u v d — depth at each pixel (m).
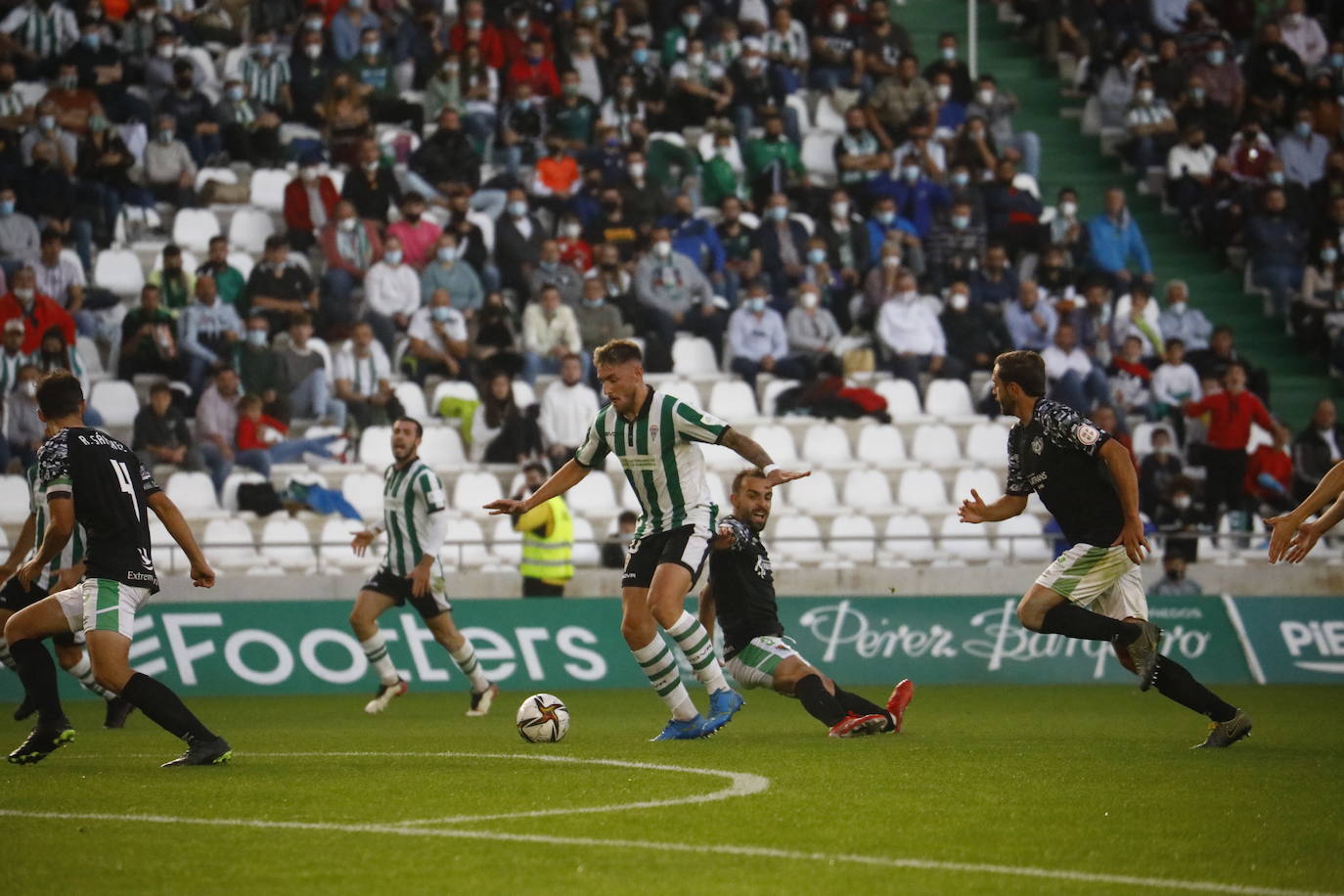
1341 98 90.56
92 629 27.05
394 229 69.88
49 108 68.62
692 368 71.56
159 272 65.62
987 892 16.41
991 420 71.69
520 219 71.56
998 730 37.12
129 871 17.72
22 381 59.97
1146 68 89.25
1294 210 83.69
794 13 87.12
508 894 16.25
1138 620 30.67
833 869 17.61
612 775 26.33
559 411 64.25
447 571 58.69
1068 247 79.06
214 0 79.12
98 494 26.88
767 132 78.00
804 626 57.91
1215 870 17.83
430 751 31.52
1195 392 72.62
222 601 54.94
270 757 30.30
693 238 73.81
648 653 32.53
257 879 17.16
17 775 26.80
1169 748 31.73
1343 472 25.89
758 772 26.72
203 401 61.34
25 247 65.31
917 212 78.25
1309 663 59.88
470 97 77.12
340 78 74.19
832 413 69.38
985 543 65.88
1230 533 60.00
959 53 95.38
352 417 64.50
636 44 81.12
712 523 32.00
